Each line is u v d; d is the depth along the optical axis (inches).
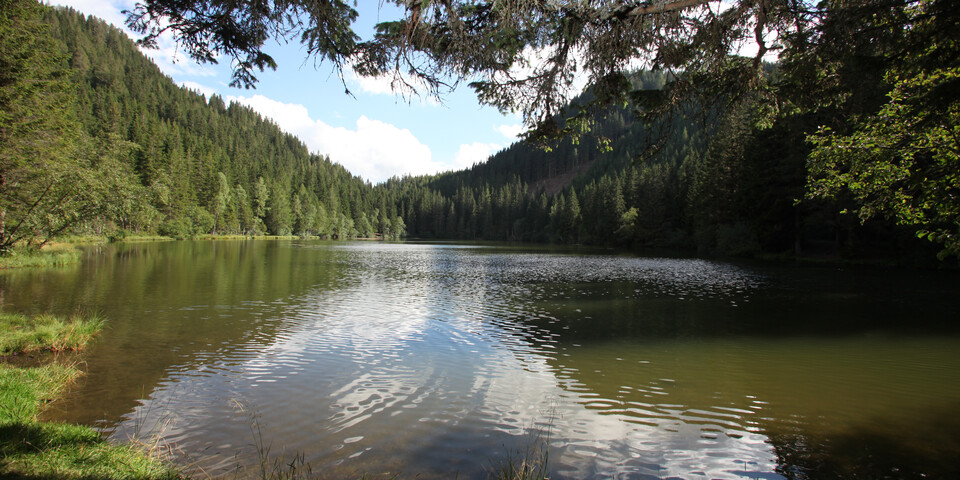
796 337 420.2
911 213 266.4
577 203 3538.4
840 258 1162.6
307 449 204.4
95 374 299.4
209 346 373.7
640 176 2802.7
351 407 253.3
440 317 515.5
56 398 256.1
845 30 148.9
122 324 448.8
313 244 2652.6
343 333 429.1
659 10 142.3
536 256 1747.0
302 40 157.9
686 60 160.1
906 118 246.1
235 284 762.2
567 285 822.5
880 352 369.7
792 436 223.3
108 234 1625.2
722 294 696.4
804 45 155.4
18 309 506.9
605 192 3100.4
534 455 202.5
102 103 3501.5
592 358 354.6
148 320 469.1
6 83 642.8
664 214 2406.5
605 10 143.6
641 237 2454.5
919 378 306.7
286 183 4212.6
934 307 562.6
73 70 818.2
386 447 207.6
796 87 170.2
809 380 303.6
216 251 1640.0
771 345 392.5
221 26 148.3
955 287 731.4
